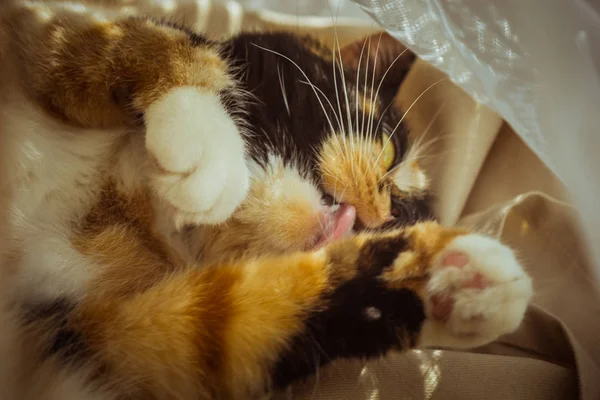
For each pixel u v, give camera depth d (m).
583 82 0.28
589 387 0.30
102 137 0.31
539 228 0.35
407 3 0.30
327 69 0.38
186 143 0.29
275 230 0.34
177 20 0.34
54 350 0.28
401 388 0.30
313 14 0.41
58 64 0.29
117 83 0.29
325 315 0.28
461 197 0.39
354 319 0.29
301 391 0.29
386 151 0.37
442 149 0.40
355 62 0.39
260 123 0.35
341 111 0.37
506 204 0.37
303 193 0.35
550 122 0.29
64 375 0.27
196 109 0.29
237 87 0.33
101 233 0.31
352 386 0.30
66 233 0.30
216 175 0.30
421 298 0.29
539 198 0.36
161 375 0.28
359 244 0.30
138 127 0.30
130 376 0.28
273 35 0.38
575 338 0.32
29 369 0.27
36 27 0.29
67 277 0.29
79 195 0.31
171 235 0.32
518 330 0.33
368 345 0.29
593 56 0.28
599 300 0.32
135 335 0.28
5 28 0.29
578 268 0.33
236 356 0.28
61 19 0.30
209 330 0.28
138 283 0.30
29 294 0.28
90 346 0.28
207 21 0.38
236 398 0.28
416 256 0.29
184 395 0.28
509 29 0.29
